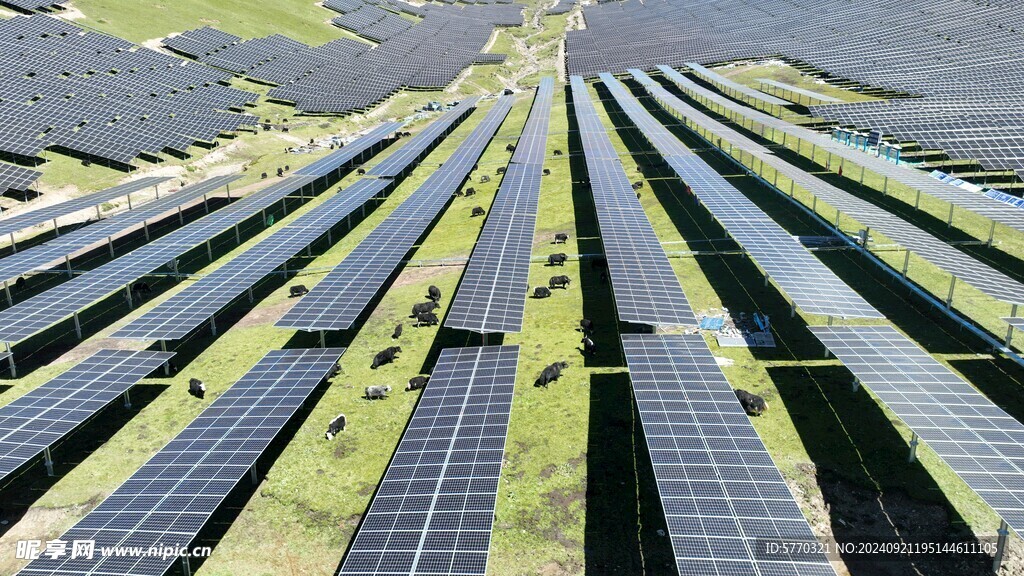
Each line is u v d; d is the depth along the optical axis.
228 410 29.83
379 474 27.78
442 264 52.59
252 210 62.09
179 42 134.88
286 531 24.98
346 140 109.25
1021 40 112.25
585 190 69.50
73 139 84.81
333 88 134.62
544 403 31.91
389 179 74.50
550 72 174.75
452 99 145.75
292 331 42.31
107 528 22.20
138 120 95.38
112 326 44.75
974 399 25.92
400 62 165.62
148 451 30.30
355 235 61.50
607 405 31.34
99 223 60.59
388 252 49.44
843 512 24.02
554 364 34.03
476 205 67.81
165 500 23.55
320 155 98.00
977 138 63.38
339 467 28.41
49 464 28.95
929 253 38.72
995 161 59.31
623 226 50.56
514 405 31.92
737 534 19.75
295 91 128.75
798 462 26.56
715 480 22.22
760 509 20.73
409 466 24.62
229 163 94.38
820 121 86.81
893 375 28.23
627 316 35.12
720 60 136.75
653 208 61.06
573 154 84.88
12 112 85.94
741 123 91.62
